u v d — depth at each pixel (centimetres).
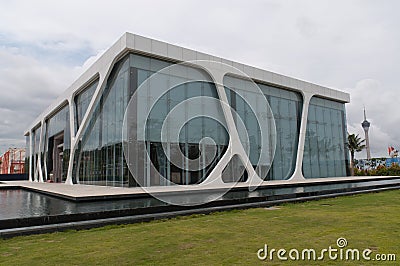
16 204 863
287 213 784
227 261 400
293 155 2075
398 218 686
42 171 2852
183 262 398
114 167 1461
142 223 680
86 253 442
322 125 2331
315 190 1198
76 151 1933
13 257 427
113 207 748
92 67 1736
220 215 773
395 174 2725
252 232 566
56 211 684
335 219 684
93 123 1719
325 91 2341
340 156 2445
